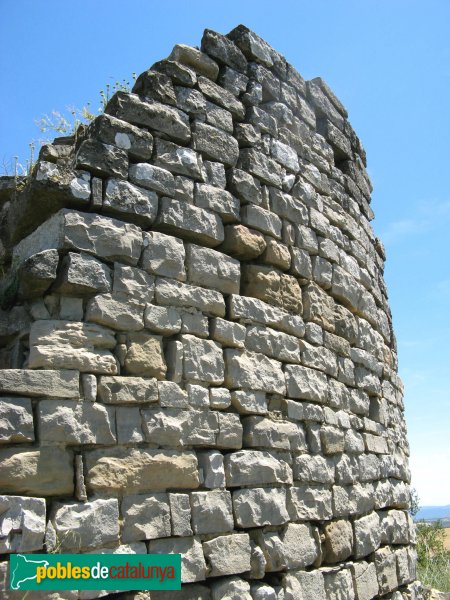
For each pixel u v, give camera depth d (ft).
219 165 22.41
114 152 19.45
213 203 21.63
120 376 17.79
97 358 17.42
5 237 21.66
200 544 18.22
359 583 24.26
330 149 29.35
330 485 23.94
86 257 18.02
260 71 25.54
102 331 17.81
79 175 18.66
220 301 20.83
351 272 28.76
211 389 19.77
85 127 22.47
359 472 26.30
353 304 28.43
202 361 19.75
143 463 17.53
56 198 18.35
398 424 32.60
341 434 25.21
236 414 20.40
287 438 21.99
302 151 27.04
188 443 18.67
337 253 27.61
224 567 18.56
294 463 22.20
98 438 16.84
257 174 23.68
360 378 28.25
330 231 27.45
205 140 22.18
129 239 18.95
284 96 26.68
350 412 26.81
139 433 17.66
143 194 19.77
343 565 23.67
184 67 22.35
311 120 28.40
